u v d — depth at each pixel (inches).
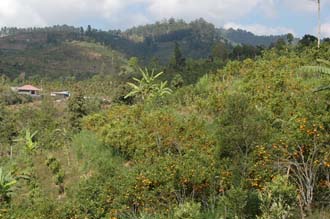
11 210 522.0
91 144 714.8
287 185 273.4
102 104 1916.8
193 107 727.7
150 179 368.2
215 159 369.7
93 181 435.2
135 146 568.1
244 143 354.9
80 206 405.4
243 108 371.9
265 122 369.1
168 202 351.6
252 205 292.5
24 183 732.0
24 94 2874.0
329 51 870.4
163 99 900.6
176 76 1418.6
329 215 287.0
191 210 272.2
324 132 308.5
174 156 416.5
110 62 5428.2
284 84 585.9
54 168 704.4
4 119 1833.2
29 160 860.0
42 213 431.2
